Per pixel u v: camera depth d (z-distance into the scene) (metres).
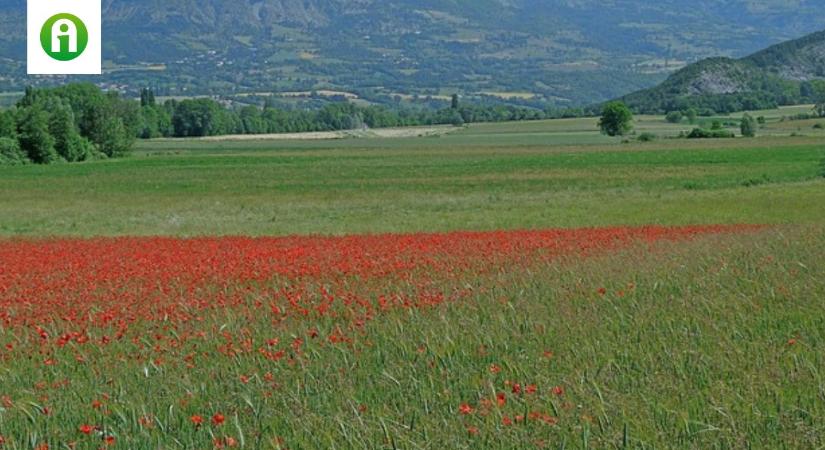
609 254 24.31
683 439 8.49
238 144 179.88
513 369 11.05
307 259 25.53
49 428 9.65
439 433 8.79
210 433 9.04
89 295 19.22
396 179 92.50
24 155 126.19
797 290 15.81
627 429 8.57
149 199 76.00
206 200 74.25
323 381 10.98
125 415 9.94
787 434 8.48
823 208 50.12
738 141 151.50
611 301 15.93
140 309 17.19
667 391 9.96
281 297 18.23
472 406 9.79
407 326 14.31
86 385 11.55
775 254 21.25
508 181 86.62
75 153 131.50
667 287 17.30
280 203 70.12
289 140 195.50
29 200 75.88
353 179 93.56
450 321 14.41
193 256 27.02
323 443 8.75
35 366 12.78
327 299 17.45
